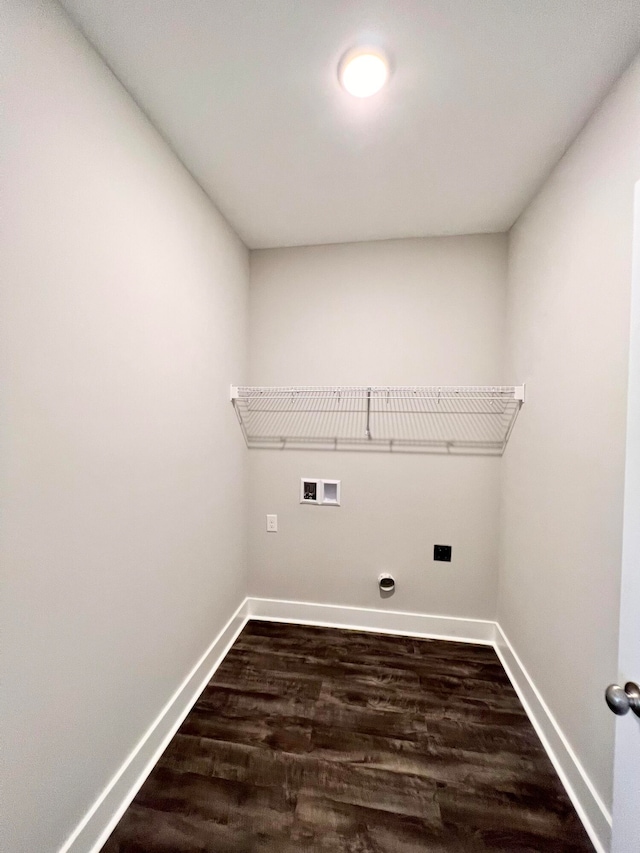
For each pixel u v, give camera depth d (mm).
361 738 1387
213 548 1798
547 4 871
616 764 760
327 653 1912
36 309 833
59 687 914
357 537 2172
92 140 986
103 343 1048
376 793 1184
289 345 2211
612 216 1068
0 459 759
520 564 1713
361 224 1923
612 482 1054
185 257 1495
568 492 1292
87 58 958
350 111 1188
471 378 2035
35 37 809
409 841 1051
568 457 1296
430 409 2078
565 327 1336
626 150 1009
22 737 816
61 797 920
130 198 1147
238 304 2066
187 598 1549
